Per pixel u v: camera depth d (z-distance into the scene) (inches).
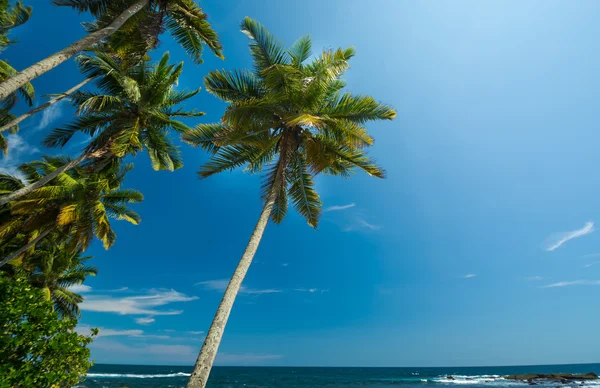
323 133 447.8
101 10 452.4
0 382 141.2
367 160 442.3
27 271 886.4
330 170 510.9
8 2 592.4
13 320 168.6
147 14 439.5
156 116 672.4
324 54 428.5
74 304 994.1
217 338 287.4
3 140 667.4
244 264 343.0
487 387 1844.2
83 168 655.8
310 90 407.2
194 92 748.6
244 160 474.6
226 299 312.3
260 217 385.1
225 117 385.1
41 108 498.9
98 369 3954.2
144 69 678.5
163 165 753.6
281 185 426.3
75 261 995.9
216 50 494.9
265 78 414.9
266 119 430.9
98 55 552.7
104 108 597.3
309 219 486.9
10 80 269.4
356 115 437.4
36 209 665.6
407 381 2593.5
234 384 2268.7
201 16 458.0
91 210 690.8
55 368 166.4
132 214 895.1
